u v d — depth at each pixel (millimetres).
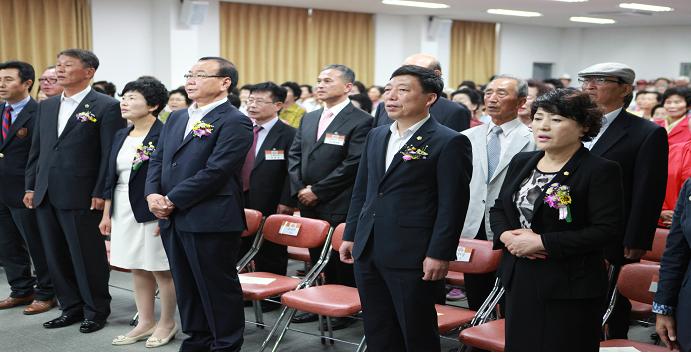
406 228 2467
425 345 2514
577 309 2121
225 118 3029
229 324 3074
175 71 8680
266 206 4125
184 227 2971
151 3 8750
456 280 3420
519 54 13234
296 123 6301
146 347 3400
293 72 10086
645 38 13273
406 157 2463
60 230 3711
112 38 8461
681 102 4996
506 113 3219
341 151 3756
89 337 3572
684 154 3875
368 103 5996
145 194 3141
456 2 9484
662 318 2219
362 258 2588
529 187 2211
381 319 2598
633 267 2600
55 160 3596
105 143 3570
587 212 2107
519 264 2189
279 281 3457
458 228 2420
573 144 2152
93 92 3666
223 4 9305
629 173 2811
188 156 3008
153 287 3541
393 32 11266
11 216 4098
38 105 3799
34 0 7777
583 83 2893
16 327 3744
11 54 7711
